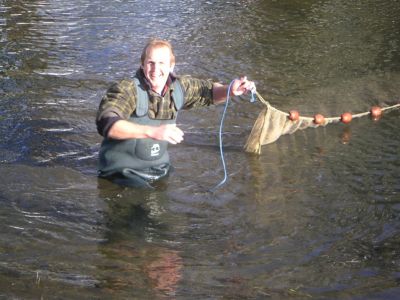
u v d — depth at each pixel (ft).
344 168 12.50
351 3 25.67
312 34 21.67
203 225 10.31
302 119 14.26
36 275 8.64
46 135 13.70
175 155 13.01
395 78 17.76
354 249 9.53
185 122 14.70
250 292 8.39
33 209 10.60
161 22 22.52
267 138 13.67
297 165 12.67
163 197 11.23
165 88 11.16
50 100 15.62
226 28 22.07
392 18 23.53
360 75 17.97
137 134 10.07
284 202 11.11
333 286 8.54
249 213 10.72
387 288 8.48
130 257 9.26
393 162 12.76
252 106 15.69
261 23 22.77
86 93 16.15
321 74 18.01
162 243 9.70
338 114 15.33
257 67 18.38
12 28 21.39
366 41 20.95
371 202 11.07
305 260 9.23
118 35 20.89
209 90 11.62
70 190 11.35
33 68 17.78
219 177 12.09
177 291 8.38
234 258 9.29
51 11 23.53
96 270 8.85
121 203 10.96
